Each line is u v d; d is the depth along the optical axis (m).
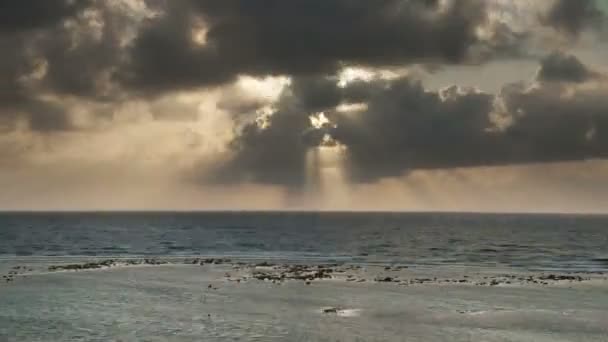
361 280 55.91
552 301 44.16
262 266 70.62
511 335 32.38
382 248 119.81
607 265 82.81
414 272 66.25
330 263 81.12
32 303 40.75
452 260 90.50
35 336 30.56
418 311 39.22
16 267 66.44
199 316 36.56
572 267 79.06
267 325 34.00
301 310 39.12
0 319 34.97
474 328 34.03
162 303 41.38
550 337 32.03
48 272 59.97
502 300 44.38
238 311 38.50
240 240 146.88
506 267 77.50
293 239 153.25
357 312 38.62
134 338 30.34
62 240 139.25
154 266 68.19
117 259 83.75
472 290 49.62
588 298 45.81
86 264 70.81
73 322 34.22
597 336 32.38
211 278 56.44
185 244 129.00
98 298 43.28
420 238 161.38
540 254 105.38
